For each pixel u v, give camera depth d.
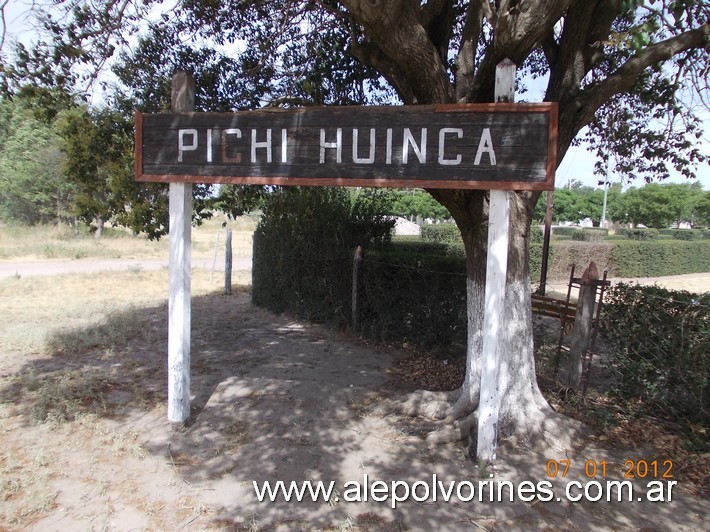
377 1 3.48
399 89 4.82
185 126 4.07
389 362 6.61
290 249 9.33
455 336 6.73
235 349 7.21
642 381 4.83
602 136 7.45
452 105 3.48
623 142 7.15
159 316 9.34
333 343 7.59
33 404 4.92
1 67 4.74
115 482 3.63
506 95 3.50
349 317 8.20
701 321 4.44
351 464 3.91
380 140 3.63
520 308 4.42
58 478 3.66
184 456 4.02
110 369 6.10
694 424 4.53
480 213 4.39
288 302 9.59
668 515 3.33
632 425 4.61
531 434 4.23
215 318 9.39
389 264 7.43
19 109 24.00
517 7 3.75
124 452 4.06
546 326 7.28
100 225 27.20
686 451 4.18
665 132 6.52
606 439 4.34
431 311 6.98
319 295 8.79
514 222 4.39
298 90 6.57
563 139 4.43
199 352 7.04
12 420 4.60
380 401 5.19
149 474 3.74
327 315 8.56
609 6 4.57
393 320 7.47
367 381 5.84
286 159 3.85
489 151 3.44
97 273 15.32
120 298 11.36
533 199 4.46
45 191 26.16
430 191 4.41
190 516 3.25
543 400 4.59
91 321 8.70
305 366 6.39
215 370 6.17
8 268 16.50
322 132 3.75
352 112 3.67
